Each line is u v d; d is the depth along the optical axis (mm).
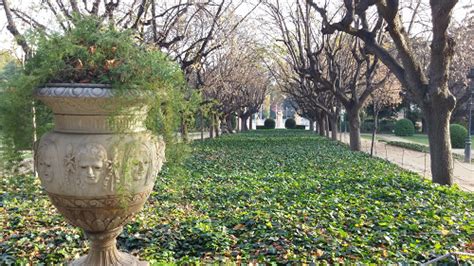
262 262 4711
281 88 33531
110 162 2984
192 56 14672
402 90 30375
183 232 5660
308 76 18891
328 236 5523
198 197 8531
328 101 26719
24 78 2941
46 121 3367
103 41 3064
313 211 7027
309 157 16641
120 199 3084
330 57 18266
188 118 3619
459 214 7004
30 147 3328
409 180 9867
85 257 3459
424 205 7504
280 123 75000
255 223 6117
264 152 18812
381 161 15758
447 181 9750
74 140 2973
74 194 2990
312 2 11984
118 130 3035
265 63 28719
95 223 3166
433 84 9578
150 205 7477
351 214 6797
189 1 12266
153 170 3250
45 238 5289
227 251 5062
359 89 24547
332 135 27281
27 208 6836
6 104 3029
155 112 3246
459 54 22312
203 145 22312
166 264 4109
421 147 24703
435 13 9023
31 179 3652
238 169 13266
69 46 2959
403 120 39219
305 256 4844
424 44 20078
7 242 5035
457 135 27594
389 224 6125
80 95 2873
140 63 3027
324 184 9930
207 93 22766
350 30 10594
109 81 2965
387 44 21453
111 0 9055
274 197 8500
